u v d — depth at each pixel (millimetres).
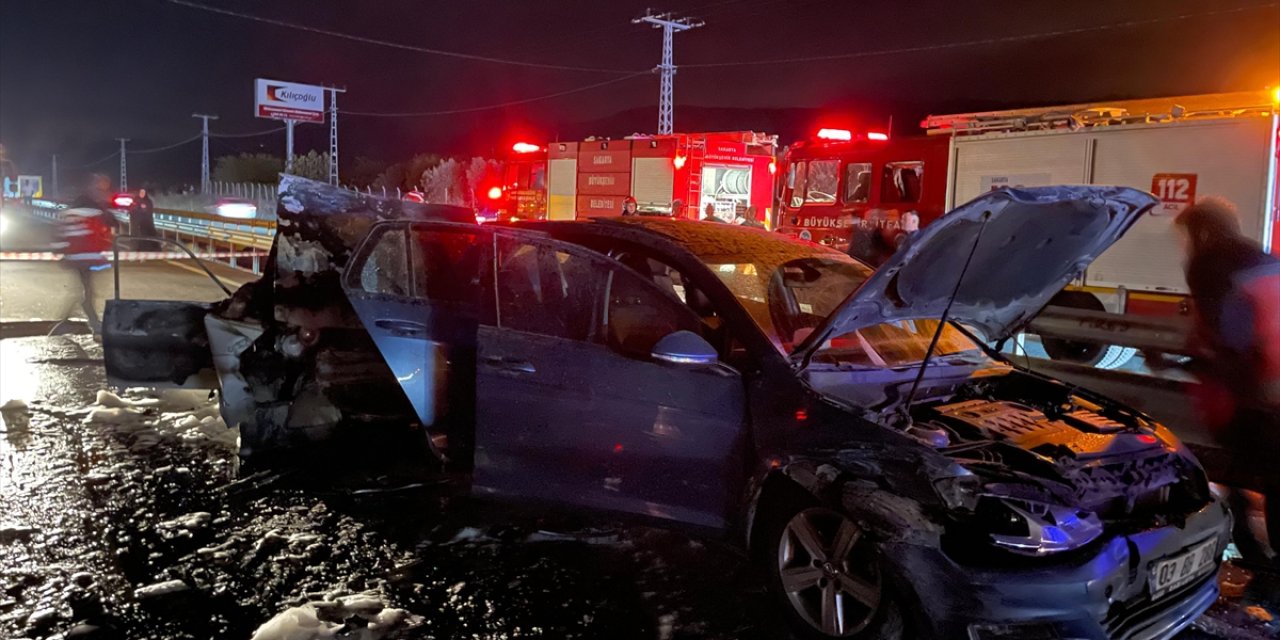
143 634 3604
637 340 4363
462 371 4852
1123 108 10742
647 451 4086
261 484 5266
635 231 4637
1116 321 6230
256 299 5520
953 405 4090
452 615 3822
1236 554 4707
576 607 3912
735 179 17125
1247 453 4746
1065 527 3107
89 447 5965
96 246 10094
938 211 12320
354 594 3951
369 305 5172
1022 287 4309
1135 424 3975
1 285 15070
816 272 4621
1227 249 4895
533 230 4875
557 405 4340
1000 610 3033
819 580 3557
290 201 5457
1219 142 9508
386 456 5398
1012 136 11391
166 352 6004
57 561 4242
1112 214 3938
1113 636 3119
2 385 7773
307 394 5410
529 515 4867
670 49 28938
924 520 3188
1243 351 4762
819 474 3492
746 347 3930
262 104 62125
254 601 3893
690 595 4039
